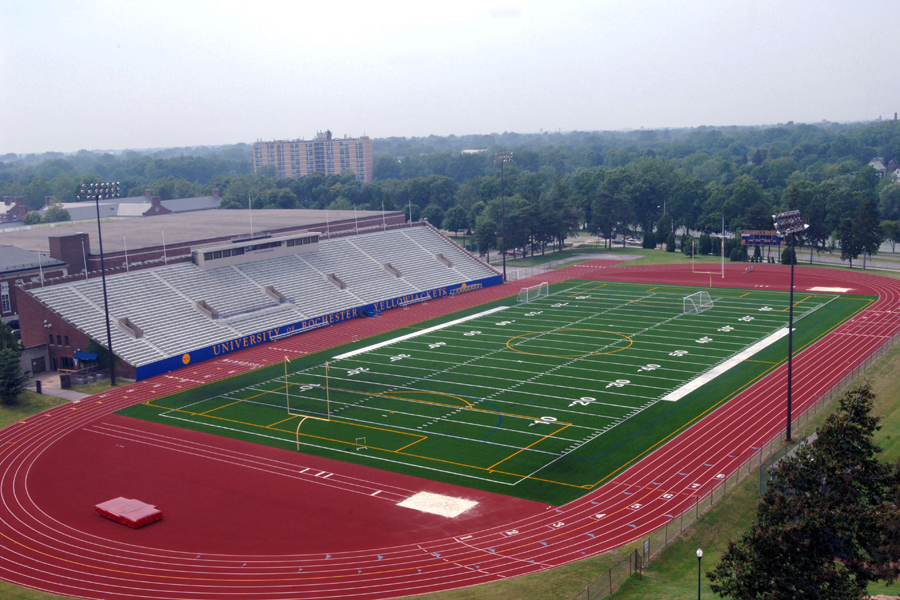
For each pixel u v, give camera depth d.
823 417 55.91
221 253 99.81
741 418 57.47
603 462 50.50
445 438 55.94
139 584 37.75
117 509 45.50
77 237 96.44
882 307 93.75
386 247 123.19
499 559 38.66
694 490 45.75
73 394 71.88
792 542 29.06
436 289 115.19
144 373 76.56
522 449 53.22
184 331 85.19
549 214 151.25
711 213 162.50
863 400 32.50
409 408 63.09
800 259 140.62
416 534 41.66
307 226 126.19
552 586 35.84
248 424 61.12
